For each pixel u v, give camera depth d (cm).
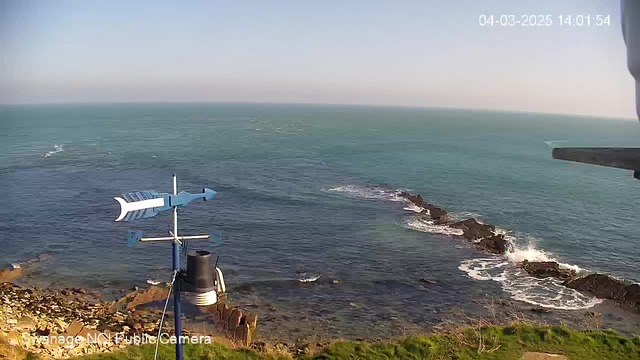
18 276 3031
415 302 2781
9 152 8919
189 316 2377
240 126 17175
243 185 6147
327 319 2525
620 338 1555
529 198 5725
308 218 4616
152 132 13962
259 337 2264
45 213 4612
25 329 1998
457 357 1476
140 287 2883
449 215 4819
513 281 3109
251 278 3081
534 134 15988
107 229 4106
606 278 2988
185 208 4850
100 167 7362
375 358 1513
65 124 16700
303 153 9500
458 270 3300
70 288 2841
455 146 11425
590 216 4938
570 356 1458
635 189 6469
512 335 1605
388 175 7131
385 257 3553
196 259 751
